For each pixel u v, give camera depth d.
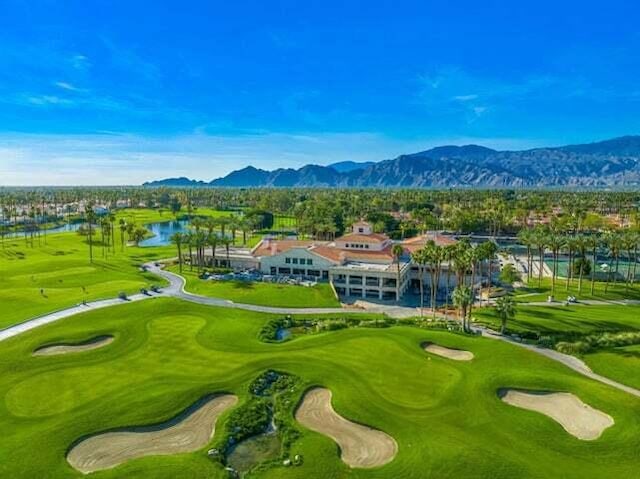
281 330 97.00
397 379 71.19
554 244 127.69
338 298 119.88
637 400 64.81
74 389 67.25
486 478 49.16
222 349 82.56
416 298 124.12
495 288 131.88
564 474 49.94
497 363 76.88
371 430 58.84
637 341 87.56
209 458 52.22
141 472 49.44
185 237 156.88
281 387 69.62
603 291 128.25
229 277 137.75
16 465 50.53
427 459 52.00
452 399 65.12
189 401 64.44
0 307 104.81
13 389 67.00
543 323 98.38
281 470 50.38
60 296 115.81
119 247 199.88
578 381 69.94
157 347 83.31
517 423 59.47
